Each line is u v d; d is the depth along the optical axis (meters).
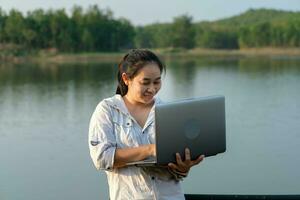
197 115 3.64
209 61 52.62
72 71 37.59
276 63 46.84
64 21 63.75
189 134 3.61
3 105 19.95
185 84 27.22
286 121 15.88
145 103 3.73
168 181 3.68
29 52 60.03
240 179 9.86
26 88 25.95
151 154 3.57
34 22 62.94
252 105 19.38
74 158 11.52
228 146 12.44
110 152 3.61
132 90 3.70
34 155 11.84
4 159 11.49
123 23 68.62
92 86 26.31
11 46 60.19
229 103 20.11
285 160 11.03
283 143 12.73
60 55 60.22
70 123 15.95
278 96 21.77
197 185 9.59
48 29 62.94
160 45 77.50
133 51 3.72
